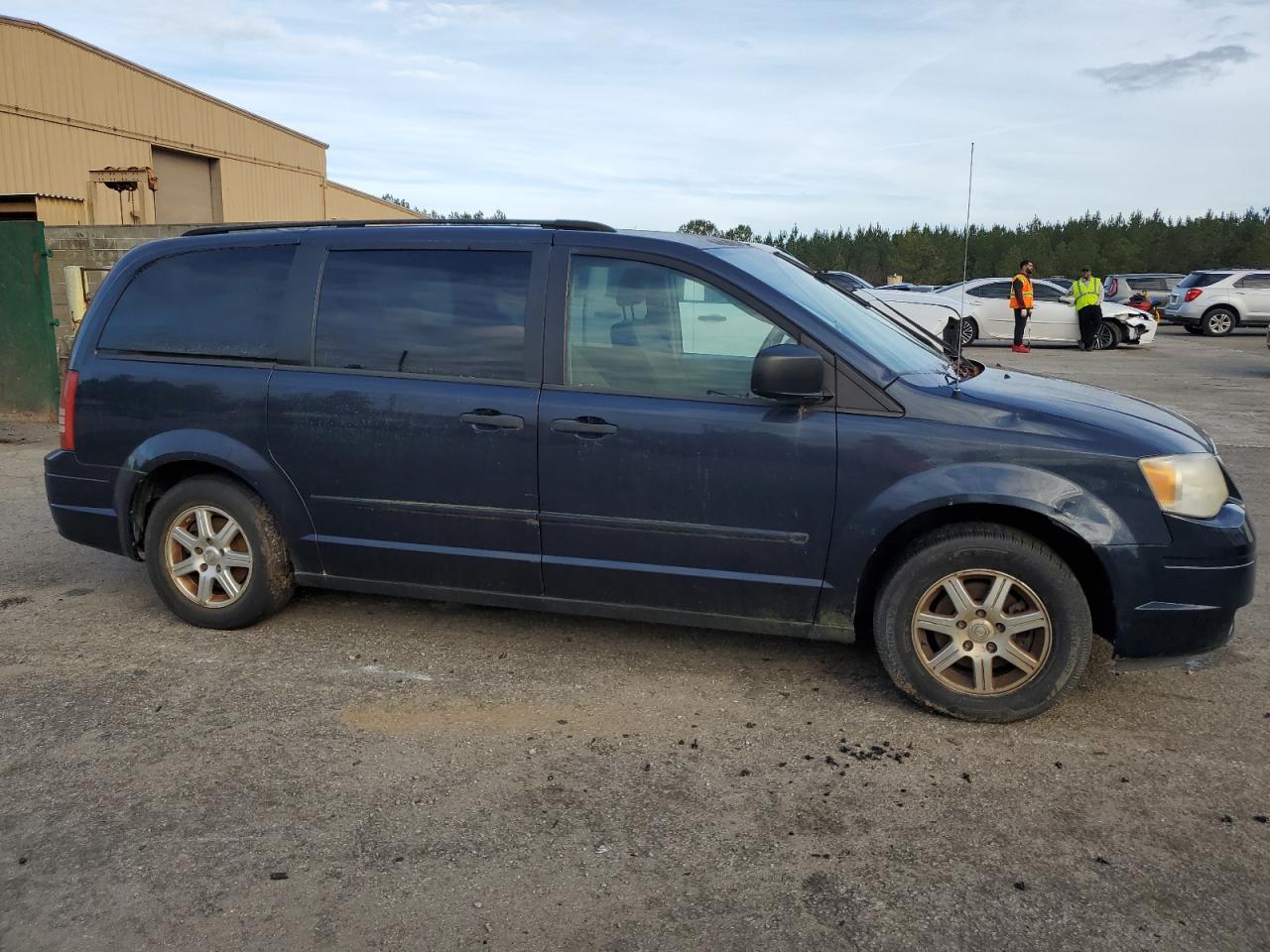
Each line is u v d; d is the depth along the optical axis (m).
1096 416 3.56
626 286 3.85
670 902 2.58
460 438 3.95
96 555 5.69
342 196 34.19
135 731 3.52
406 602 4.90
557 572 3.97
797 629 3.77
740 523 3.70
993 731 3.55
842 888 2.65
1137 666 3.51
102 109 20.30
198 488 4.39
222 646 4.34
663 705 3.77
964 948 2.41
